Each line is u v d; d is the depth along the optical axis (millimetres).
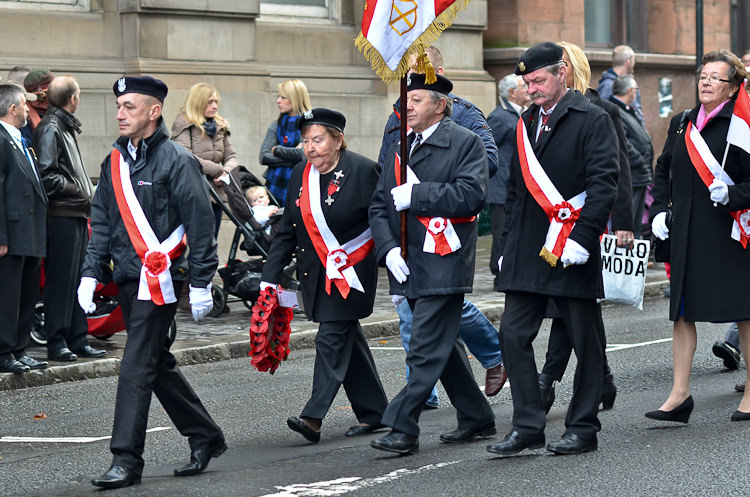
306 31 23656
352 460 8875
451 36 25281
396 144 9273
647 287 18875
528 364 8805
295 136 16984
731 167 9836
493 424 9555
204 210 8383
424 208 8852
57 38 19984
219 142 16594
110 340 14461
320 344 9641
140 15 20453
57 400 11758
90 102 20125
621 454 8781
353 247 9555
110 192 8523
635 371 12633
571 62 10438
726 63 9812
